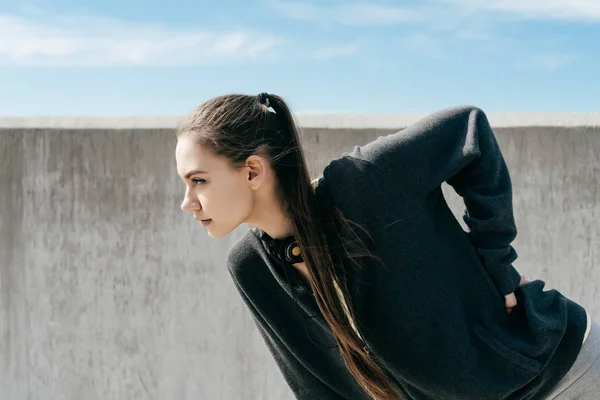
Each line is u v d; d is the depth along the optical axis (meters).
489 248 1.45
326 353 1.65
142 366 2.69
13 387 2.75
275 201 1.42
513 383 1.47
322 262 1.41
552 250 2.53
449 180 1.51
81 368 2.72
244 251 1.61
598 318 2.51
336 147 2.56
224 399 2.67
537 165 2.52
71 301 2.71
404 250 1.43
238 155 1.35
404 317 1.46
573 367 1.50
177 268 2.66
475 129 1.43
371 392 1.52
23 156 2.70
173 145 2.65
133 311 2.69
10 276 2.73
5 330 2.74
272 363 2.65
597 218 2.50
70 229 2.70
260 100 1.41
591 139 2.50
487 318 1.49
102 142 2.68
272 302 1.64
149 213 2.67
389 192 1.42
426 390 1.51
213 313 2.66
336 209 1.43
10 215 2.72
